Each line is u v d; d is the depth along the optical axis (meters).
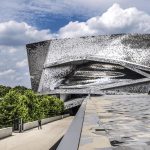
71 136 5.83
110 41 163.12
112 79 158.50
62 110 124.12
